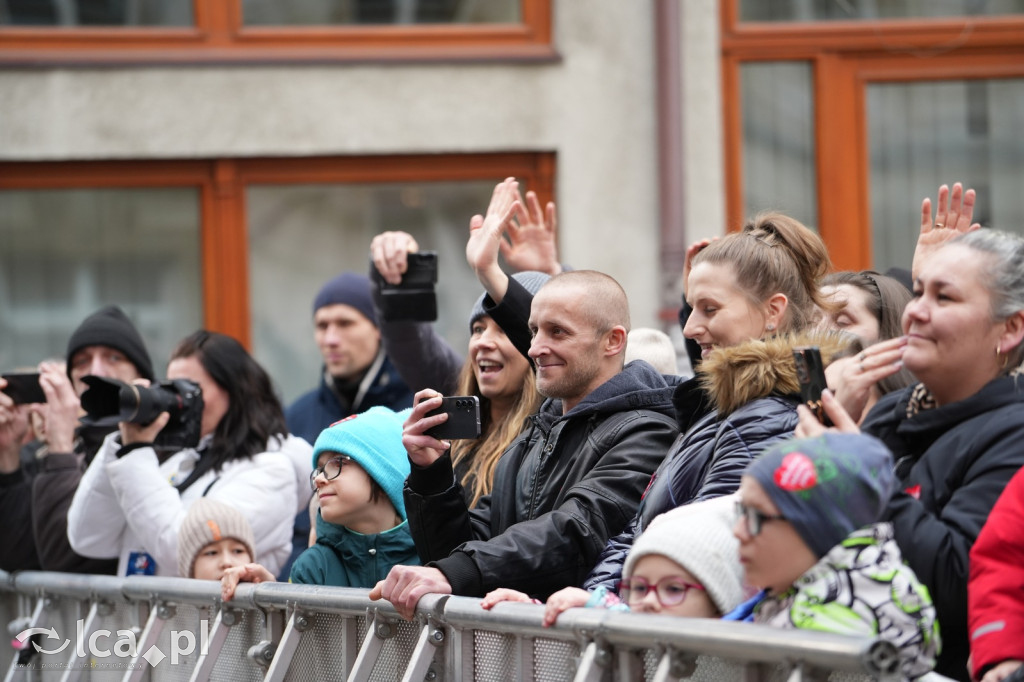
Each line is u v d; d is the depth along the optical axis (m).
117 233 20.61
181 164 20.64
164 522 10.77
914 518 6.88
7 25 20.22
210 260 20.61
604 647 6.97
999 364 7.38
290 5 20.64
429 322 12.79
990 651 6.54
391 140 20.56
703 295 8.80
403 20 20.75
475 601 7.80
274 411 12.16
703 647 6.35
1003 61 21.38
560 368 9.45
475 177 20.84
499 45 20.75
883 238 21.38
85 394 10.71
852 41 21.25
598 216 20.70
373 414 10.16
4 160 20.25
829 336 8.32
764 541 6.34
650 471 8.92
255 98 20.45
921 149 21.39
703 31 20.80
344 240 20.81
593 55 20.75
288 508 11.79
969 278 7.32
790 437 7.80
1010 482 6.80
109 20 20.39
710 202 20.70
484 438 11.38
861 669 5.69
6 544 12.88
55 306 20.53
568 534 8.46
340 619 8.84
